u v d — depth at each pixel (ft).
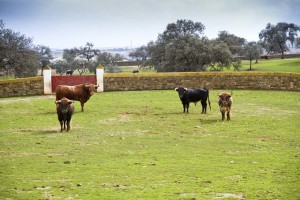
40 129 78.84
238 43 272.92
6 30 196.44
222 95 85.25
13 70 195.42
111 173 50.96
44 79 128.77
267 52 471.62
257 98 114.73
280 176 49.24
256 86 133.28
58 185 46.60
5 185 46.62
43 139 70.28
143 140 69.36
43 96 124.77
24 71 196.13
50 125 82.43
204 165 54.29
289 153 60.34
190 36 213.25
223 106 84.94
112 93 128.06
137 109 99.19
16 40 196.03
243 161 56.13
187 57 208.03
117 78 134.00
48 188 45.68
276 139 69.62
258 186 45.57
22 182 47.67
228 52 207.92
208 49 205.87
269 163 55.01
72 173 51.03
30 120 87.56
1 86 126.82
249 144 66.18
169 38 238.89
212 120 85.97
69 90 95.71
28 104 109.19
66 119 76.54
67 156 59.26
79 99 96.89
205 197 42.39
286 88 130.11
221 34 267.18
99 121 85.51
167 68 212.64
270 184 46.26
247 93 124.16
